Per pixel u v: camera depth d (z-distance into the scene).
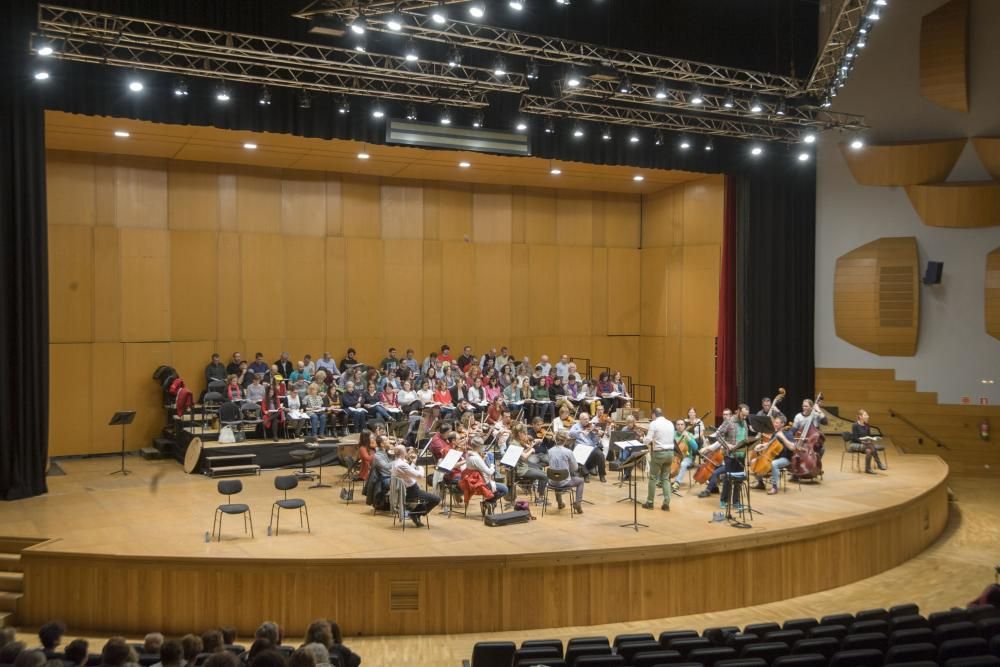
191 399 18.72
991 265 22.09
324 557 11.82
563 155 20.16
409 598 11.93
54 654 8.17
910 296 22.75
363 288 23.22
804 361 23.73
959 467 22.59
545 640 8.97
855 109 23.53
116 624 11.89
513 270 25.30
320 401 19.00
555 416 22.00
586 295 26.30
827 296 23.84
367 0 13.35
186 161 20.89
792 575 13.62
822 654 8.33
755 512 14.58
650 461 14.80
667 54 20.22
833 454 20.81
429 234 24.19
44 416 15.48
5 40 14.85
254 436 18.64
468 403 20.81
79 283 19.55
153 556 11.83
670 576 12.72
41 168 15.31
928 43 22.52
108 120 16.75
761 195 23.03
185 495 15.44
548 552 12.16
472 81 16.84
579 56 16.50
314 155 20.47
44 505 14.66
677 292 25.41
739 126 21.20
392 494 13.55
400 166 21.98
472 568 11.99
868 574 14.64
